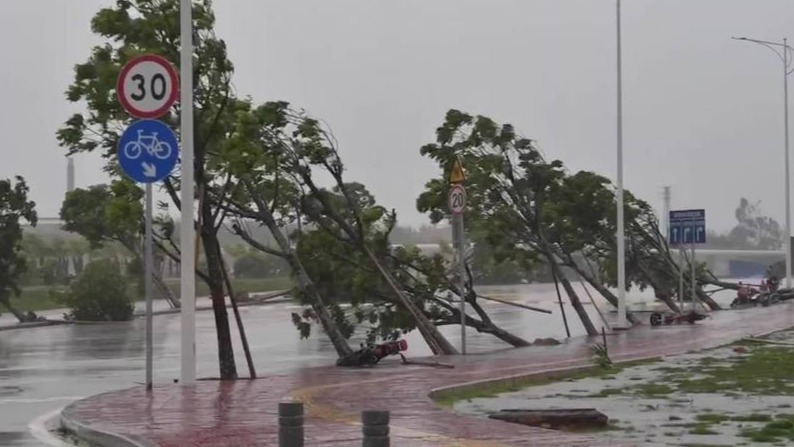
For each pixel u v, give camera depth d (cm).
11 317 6588
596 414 1575
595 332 4044
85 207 5331
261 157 2508
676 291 5822
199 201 2434
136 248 6781
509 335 3741
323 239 3412
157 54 2294
